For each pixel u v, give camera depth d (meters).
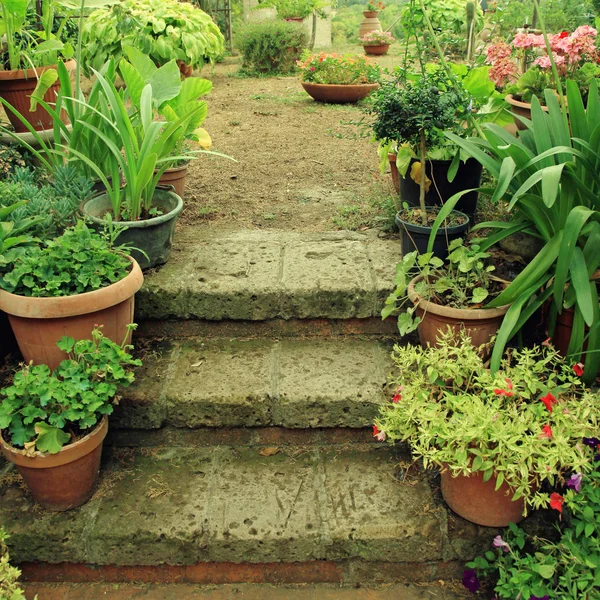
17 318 2.04
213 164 3.99
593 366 2.15
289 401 2.23
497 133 2.31
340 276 2.57
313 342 2.56
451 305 2.25
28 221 2.26
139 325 2.57
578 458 1.74
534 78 3.16
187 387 2.29
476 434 1.74
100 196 2.69
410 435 1.96
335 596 2.01
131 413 2.25
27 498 2.10
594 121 2.22
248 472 2.21
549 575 1.72
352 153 4.20
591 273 2.13
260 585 2.06
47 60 3.30
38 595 2.02
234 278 2.56
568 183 2.12
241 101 5.75
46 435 1.87
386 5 12.30
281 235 2.99
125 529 1.98
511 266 2.58
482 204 3.01
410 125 2.41
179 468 2.24
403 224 2.53
